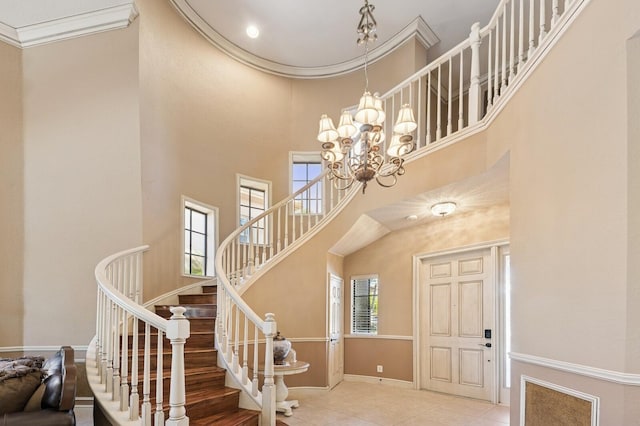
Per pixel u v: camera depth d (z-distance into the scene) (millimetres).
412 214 5266
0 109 4492
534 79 2834
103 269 3504
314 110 6957
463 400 4945
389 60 6395
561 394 2332
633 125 1944
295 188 6832
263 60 6707
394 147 3324
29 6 4418
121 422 2643
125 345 2855
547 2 5059
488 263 5102
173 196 5078
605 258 2039
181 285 5141
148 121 4680
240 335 4754
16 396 2447
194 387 3477
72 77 4641
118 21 4582
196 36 5789
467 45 3965
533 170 2793
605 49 2115
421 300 5809
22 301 4316
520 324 2865
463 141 3949
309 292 5453
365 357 6164
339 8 5617
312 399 4953
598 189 2119
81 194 4488
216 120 5938
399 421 4066
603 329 2018
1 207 4375
